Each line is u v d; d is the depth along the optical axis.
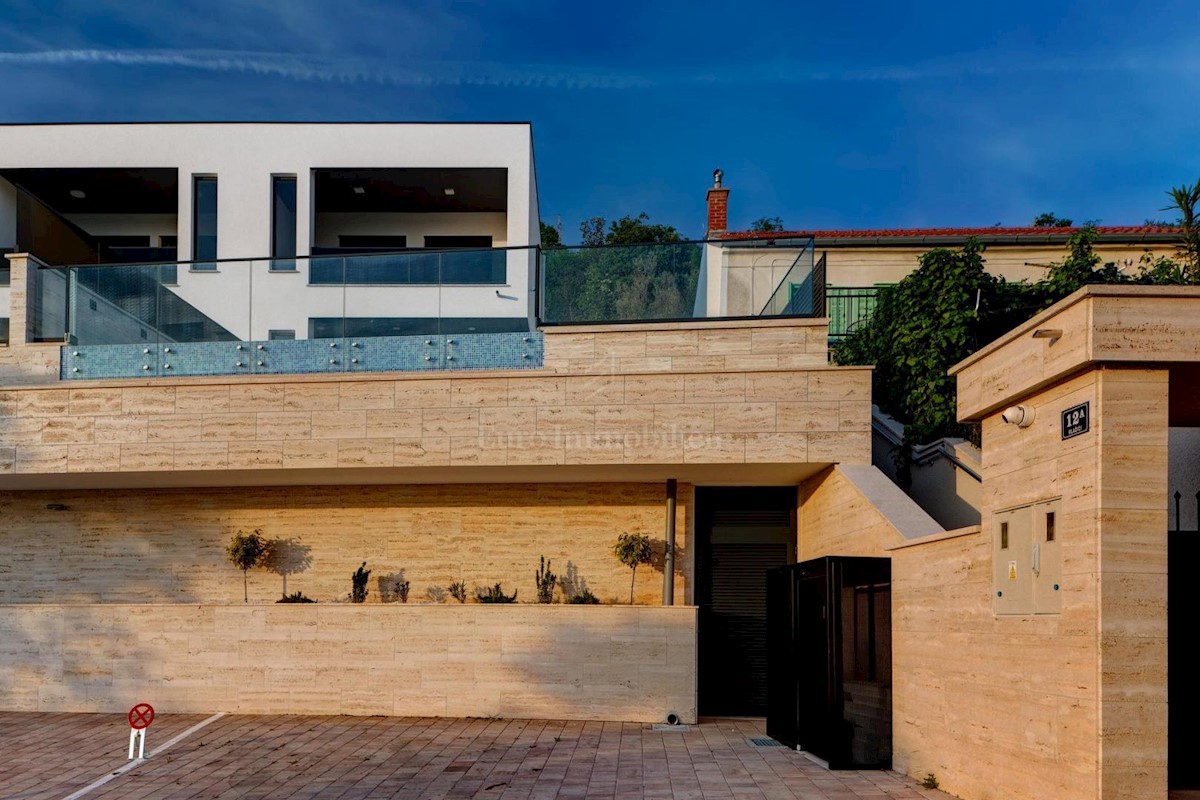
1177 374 6.54
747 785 9.24
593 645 13.23
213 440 13.49
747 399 12.87
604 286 13.99
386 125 22.28
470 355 14.22
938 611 8.86
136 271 14.84
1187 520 11.46
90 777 10.01
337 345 14.42
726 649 14.96
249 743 11.64
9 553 16.02
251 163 21.89
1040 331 6.73
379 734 12.15
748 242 13.84
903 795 8.59
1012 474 7.57
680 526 14.97
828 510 13.16
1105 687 6.18
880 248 21.03
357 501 15.53
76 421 13.75
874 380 15.63
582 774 9.91
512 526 15.23
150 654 13.87
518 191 22.20
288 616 13.76
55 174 22.50
